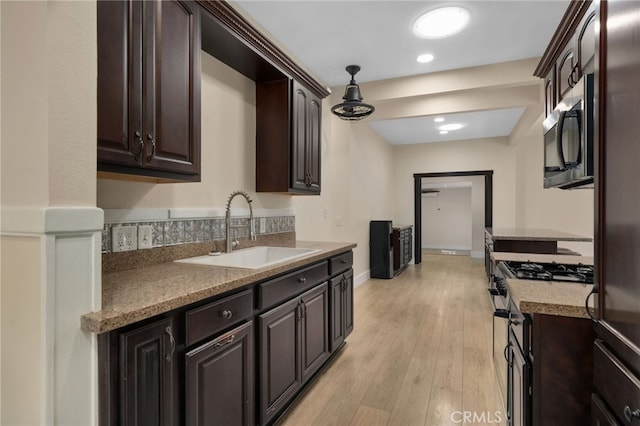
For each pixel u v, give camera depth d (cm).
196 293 119
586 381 107
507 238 359
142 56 134
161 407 109
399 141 682
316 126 288
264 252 250
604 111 93
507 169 642
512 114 494
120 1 125
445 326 330
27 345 90
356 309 386
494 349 232
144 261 167
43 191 89
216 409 132
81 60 97
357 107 304
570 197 486
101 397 95
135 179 155
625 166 82
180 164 153
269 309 169
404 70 334
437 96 399
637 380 76
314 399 205
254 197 258
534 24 250
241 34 196
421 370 241
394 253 591
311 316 211
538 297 117
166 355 111
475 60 311
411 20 245
